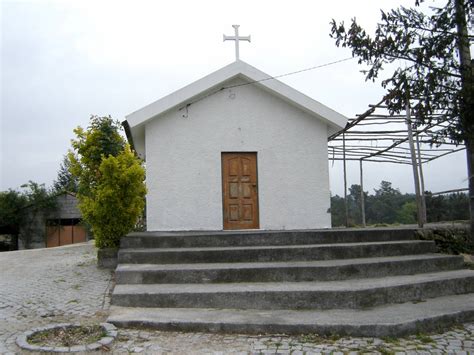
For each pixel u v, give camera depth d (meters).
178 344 5.04
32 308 6.34
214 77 10.77
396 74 5.12
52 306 6.42
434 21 5.04
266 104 11.31
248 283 6.92
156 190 10.64
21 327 5.55
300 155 11.30
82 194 9.60
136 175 9.09
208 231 10.27
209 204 10.80
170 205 10.66
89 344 4.82
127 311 6.02
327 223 11.19
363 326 5.34
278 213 11.08
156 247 8.41
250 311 6.06
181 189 10.74
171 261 7.73
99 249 9.20
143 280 6.99
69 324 5.45
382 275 7.38
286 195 11.16
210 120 11.04
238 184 11.05
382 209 23.94
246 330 5.45
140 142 12.34
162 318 5.66
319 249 7.89
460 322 5.91
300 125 11.40
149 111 10.44
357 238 8.87
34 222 25.92
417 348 4.94
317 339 5.23
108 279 8.03
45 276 8.60
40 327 5.35
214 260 7.75
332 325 5.36
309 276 7.04
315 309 6.14
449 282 7.04
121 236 8.96
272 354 4.75
